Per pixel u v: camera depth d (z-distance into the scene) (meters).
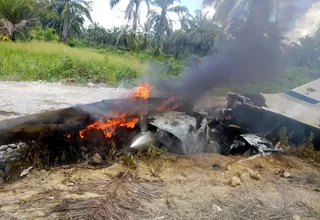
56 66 12.48
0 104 6.50
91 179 3.13
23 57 13.17
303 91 6.30
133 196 2.85
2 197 2.68
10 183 3.08
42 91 8.94
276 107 5.86
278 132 5.21
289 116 5.16
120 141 4.04
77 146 3.82
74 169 3.38
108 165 3.55
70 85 10.95
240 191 3.19
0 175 3.27
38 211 2.46
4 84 9.52
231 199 3.01
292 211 2.92
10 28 19.41
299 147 4.85
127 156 3.63
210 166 3.75
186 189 3.11
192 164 3.74
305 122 5.07
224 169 3.71
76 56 15.25
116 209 2.59
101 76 12.58
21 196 2.71
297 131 5.12
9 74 10.73
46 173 3.25
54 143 3.72
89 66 13.43
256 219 2.71
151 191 2.99
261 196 3.14
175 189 3.08
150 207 2.70
